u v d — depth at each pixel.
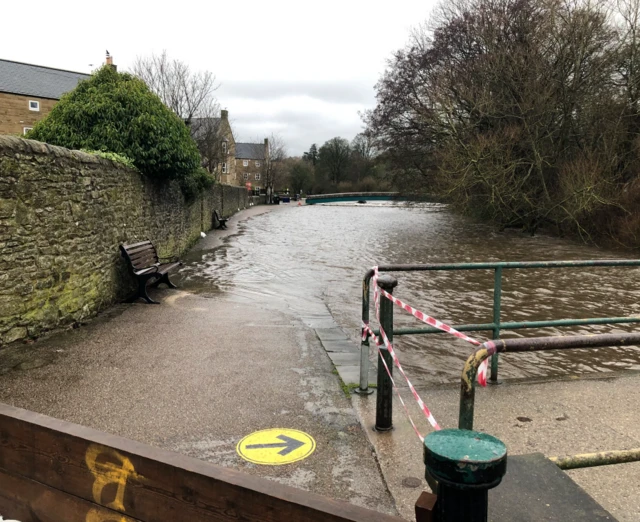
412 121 29.58
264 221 30.55
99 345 5.72
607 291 10.34
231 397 4.35
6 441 1.91
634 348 6.61
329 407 4.18
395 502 2.86
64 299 6.27
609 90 21.80
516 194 21.39
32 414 1.90
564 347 2.23
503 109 23.25
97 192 7.27
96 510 1.75
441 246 18.86
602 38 21.84
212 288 9.95
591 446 3.46
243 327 6.80
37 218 5.65
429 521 1.44
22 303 5.48
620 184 20.14
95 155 7.29
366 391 4.44
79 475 1.77
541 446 3.46
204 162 35.84
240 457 3.36
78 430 1.79
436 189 25.98
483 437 1.45
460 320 7.89
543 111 21.75
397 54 31.98
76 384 4.54
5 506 1.95
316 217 35.50
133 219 9.15
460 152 22.20
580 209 19.14
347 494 2.96
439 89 24.08
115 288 8.04
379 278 3.69
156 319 7.06
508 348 2.17
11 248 5.25
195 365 5.16
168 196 12.41
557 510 1.77
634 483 3.04
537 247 18.88
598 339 2.26
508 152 21.20
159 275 8.33
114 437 1.75
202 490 1.56
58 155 6.05
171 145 10.21
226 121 49.75
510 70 22.45
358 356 5.65
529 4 23.14
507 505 1.80
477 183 21.91
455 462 1.30
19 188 5.32
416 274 12.05
